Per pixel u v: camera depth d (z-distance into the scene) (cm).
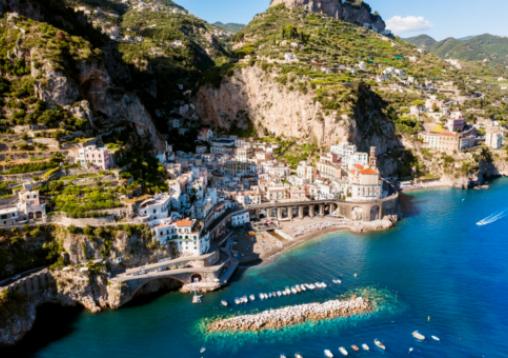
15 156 18475
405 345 13238
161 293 16188
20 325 13700
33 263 15338
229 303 15450
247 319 14262
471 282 16862
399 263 18625
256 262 18888
